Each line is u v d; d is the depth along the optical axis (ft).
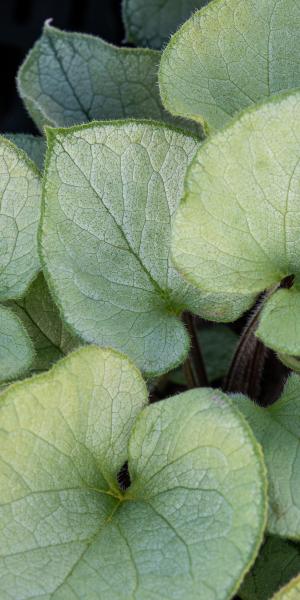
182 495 1.75
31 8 2.83
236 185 1.79
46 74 2.30
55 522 1.76
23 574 1.71
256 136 1.77
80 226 1.90
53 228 1.88
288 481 1.78
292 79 1.95
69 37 2.29
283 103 1.76
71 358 1.77
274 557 1.91
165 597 1.68
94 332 1.88
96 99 2.29
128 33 2.41
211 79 1.94
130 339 1.89
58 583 1.71
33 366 2.01
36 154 2.22
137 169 1.91
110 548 1.74
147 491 1.79
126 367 1.81
